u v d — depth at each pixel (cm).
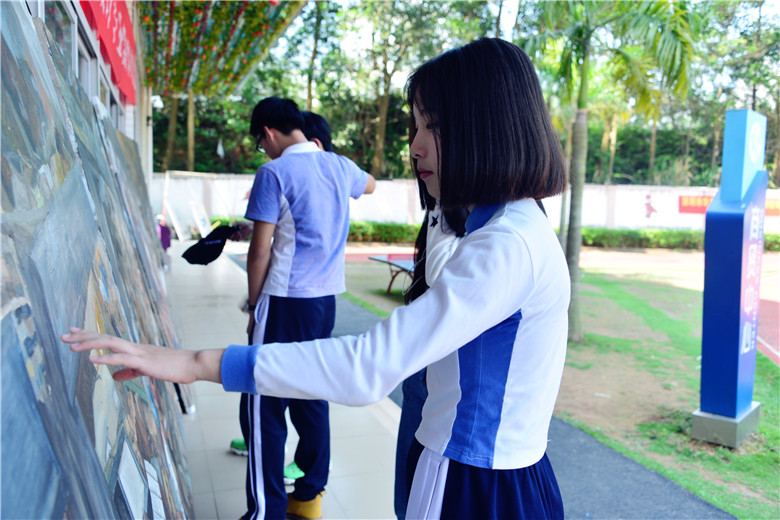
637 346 624
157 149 2564
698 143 2614
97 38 294
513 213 90
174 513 122
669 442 366
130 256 200
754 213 349
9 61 81
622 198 1991
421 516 93
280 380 78
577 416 414
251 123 220
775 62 1611
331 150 236
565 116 1247
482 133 87
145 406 132
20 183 76
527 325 88
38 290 73
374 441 300
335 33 2284
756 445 358
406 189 2041
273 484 204
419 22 2127
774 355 599
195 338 508
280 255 208
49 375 69
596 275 1216
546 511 95
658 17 550
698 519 273
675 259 1580
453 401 91
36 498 56
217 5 652
